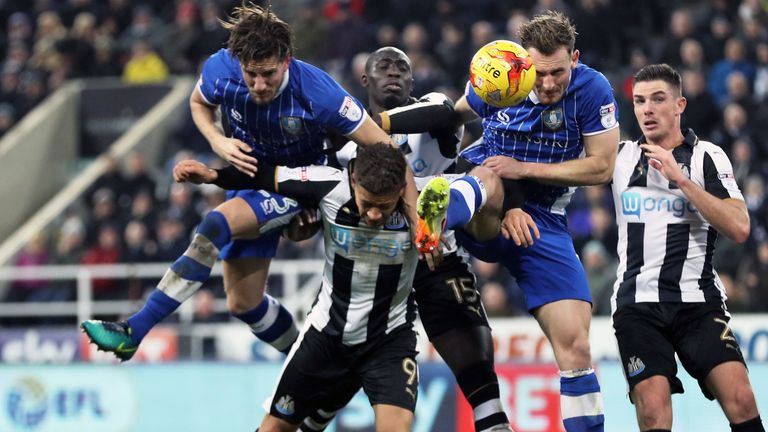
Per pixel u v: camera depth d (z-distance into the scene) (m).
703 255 18.41
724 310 18.39
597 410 18.41
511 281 33.72
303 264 34.88
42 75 52.56
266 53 16.58
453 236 19.08
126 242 41.09
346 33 45.34
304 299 35.12
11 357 35.94
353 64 42.19
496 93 17.02
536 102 17.94
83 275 36.94
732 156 35.69
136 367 31.91
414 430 29.12
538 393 28.39
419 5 45.88
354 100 17.33
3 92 52.72
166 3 54.59
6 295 41.25
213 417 31.11
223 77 17.47
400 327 17.58
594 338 30.97
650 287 18.36
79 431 32.19
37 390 32.53
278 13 50.19
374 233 16.98
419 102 18.45
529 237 17.69
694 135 18.70
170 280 17.48
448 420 28.91
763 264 31.88
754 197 34.16
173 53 52.06
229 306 19.81
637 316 18.34
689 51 39.09
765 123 36.97
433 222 15.91
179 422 31.41
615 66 41.47
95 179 47.00
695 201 17.62
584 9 41.69
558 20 17.62
